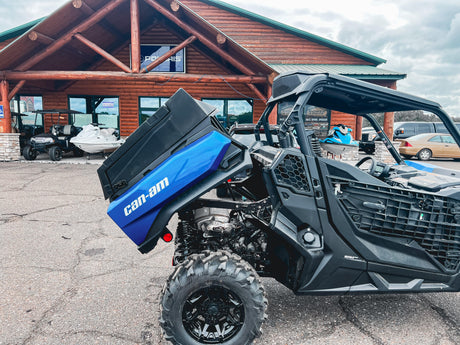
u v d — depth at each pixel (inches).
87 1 435.8
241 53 441.4
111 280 126.6
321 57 635.5
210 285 78.7
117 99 642.8
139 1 491.5
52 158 479.2
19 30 610.5
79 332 93.7
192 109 81.3
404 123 697.6
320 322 100.6
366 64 634.8
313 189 86.7
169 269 137.5
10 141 480.7
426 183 100.0
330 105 117.6
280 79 95.1
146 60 628.1
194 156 79.3
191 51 626.5
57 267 136.6
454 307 111.0
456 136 98.3
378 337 93.4
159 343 89.7
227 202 94.0
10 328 94.9
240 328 81.1
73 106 643.5
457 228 96.3
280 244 93.4
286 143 88.1
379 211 90.3
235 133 251.8
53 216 209.0
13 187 296.7
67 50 530.0
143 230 83.2
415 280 94.0
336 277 89.0
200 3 630.5
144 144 83.0
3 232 177.8
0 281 123.1
